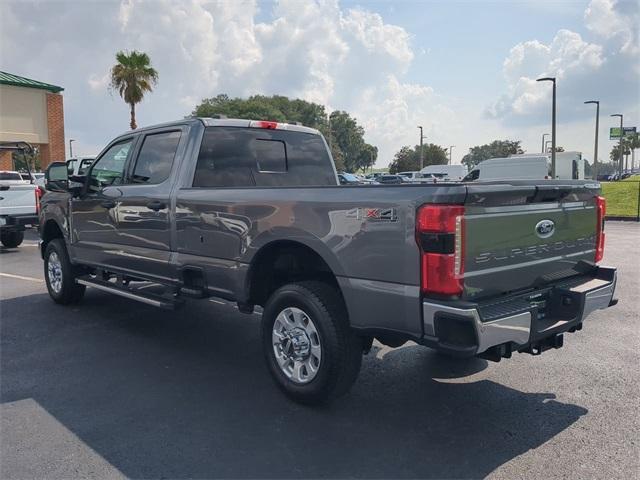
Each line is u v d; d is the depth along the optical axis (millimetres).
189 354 5480
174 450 3561
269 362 4434
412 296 3447
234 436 3742
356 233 3715
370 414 4078
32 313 7090
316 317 3992
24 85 26344
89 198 6441
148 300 5555
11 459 3471
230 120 5621
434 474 3268
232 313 7121
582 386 4590
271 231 4289
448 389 4547
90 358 5348
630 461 3385
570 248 4328
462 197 3316
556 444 3611
